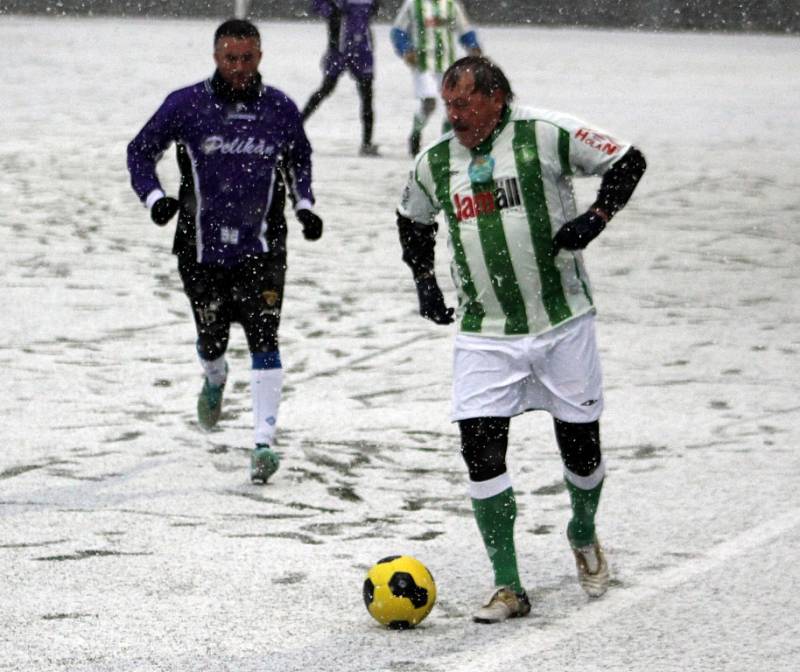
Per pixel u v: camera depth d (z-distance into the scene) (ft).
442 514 76.95
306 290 133.69
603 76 356.59
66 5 559.38
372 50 216.95
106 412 96.17
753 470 83.71
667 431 92.02
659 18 559.38
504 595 61.36
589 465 63.52
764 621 60.54
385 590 59.36
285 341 116.06
